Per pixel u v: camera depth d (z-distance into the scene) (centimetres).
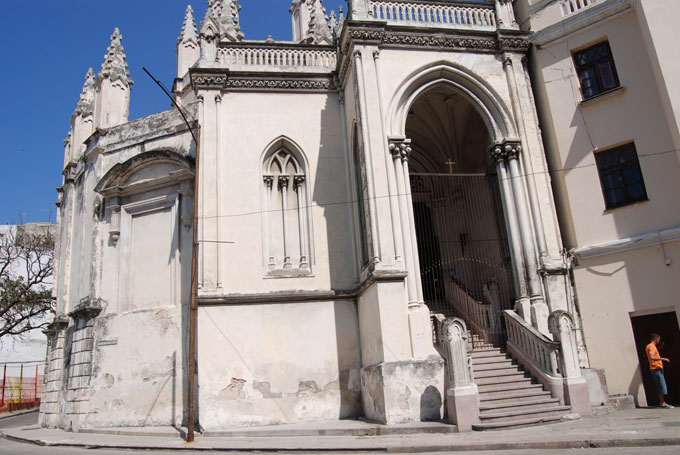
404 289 1500
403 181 1628
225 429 1574
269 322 1702
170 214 2038
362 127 1628
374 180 1584
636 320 1562
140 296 2009
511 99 1784
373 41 1712
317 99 1972
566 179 1719
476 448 1013
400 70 1727
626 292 1565
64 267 2425
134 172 2134
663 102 1581
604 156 1686
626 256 1580
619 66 1686
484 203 2039
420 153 2255
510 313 1608
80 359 2011
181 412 1819
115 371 1953
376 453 1067
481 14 1888
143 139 2186
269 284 1758
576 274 1652
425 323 1484
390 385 1398
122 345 1970
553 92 1784
